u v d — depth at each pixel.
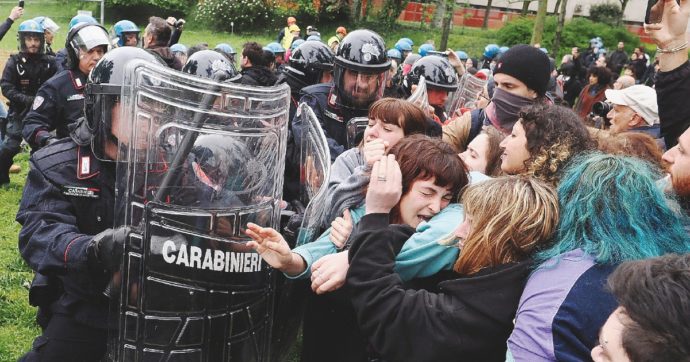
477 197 1.74
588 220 1.62
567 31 33.19
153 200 2.00
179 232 2.03
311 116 2.77
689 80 2.52
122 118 1.99
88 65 4.71
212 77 3.76
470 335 1.64
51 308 2.51
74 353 2.42
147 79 1.95
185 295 2.06
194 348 2.10
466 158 2.71
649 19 2.59
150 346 2.07
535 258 1.65
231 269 2.11
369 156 2.20
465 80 5.59
